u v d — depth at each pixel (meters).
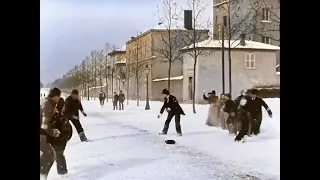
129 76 36.03
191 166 8.16
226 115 14.55
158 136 13.12
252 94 12.30
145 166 8.18
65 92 11.05
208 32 30.55
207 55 32.12
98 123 17.42
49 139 6.60
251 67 32.97
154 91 36.00
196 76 32.47
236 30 27.41
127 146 10.77
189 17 30.09
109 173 7.47
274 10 21.28
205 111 22.84
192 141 11.84
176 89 35.00
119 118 20.00
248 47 32.84
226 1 27.08
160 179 7.03
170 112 13.55
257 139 11.36
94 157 9.08
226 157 9.07
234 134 12.91
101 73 34.69
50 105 6.55
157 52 35.75
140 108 27.09
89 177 7.14
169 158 9.09
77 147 10.50
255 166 7.90
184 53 32.84
